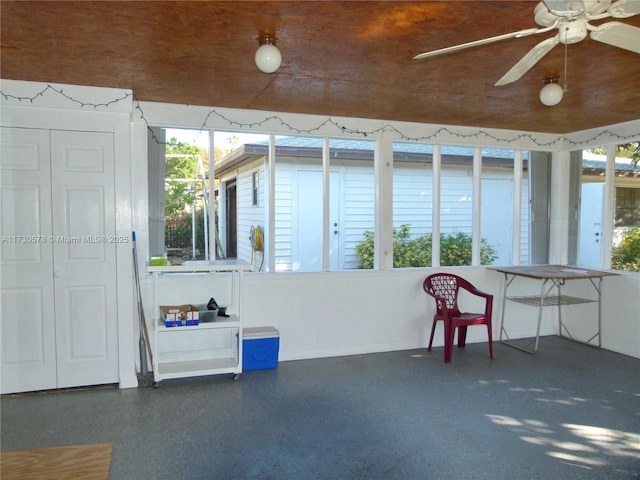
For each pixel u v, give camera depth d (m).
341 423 3.05
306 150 5.62
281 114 4.31
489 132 5.07
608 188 4.90
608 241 4.88
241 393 3.55
